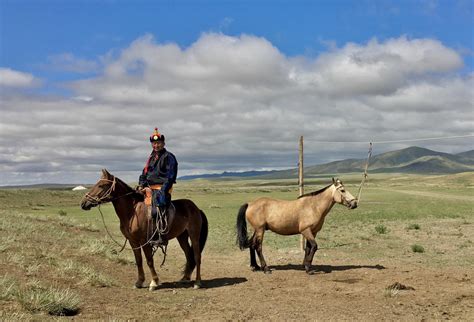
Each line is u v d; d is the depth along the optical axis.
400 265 15.21
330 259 16.69
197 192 102.62
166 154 11.42
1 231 15.71
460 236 23.03
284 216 13.97
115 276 12.60
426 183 183.38
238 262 16.36
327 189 13.96
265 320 8.70
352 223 31.22
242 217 14.34
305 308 9.54
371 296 10.49
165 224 11.23
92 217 34.84
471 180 179.75
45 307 8.35
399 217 35.44
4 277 9.76
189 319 8.70
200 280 12.41
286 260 16.55
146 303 9.83
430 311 9.23
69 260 12.51
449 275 12.97
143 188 11.45
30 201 56.22
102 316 8.53
